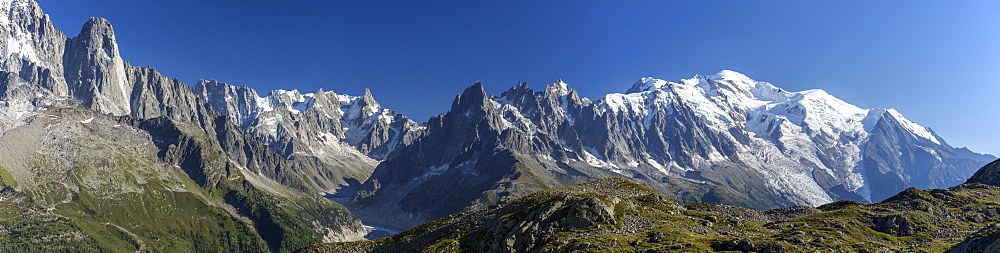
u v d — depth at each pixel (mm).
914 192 166875
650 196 150750
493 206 194250
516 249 119625
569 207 127625
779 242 98625
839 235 116250
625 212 129375
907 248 109375
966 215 146375
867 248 99438
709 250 94688
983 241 90875
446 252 134250
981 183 188125
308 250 195500
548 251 107625
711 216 132875
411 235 180500
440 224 186125
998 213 146500
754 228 122188
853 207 158500
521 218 131375
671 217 129375
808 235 110562
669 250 95875
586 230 118000
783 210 163125
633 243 103812
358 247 182375
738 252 93625
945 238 125812
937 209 150375
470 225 161625
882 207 155750
